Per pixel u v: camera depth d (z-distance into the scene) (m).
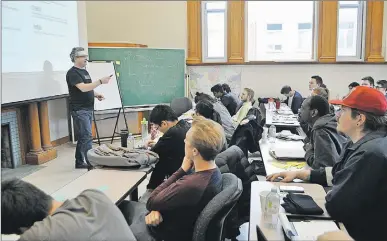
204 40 7.30
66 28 4.61
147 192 2.51
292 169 2.36
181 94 6.80
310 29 7.03
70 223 1.15
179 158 2.49
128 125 6.35
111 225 1.21
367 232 1.56
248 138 3.12
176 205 1.66
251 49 7.23
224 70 7.18
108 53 6.03
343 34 6.83
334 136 2.22
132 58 6.23
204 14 7.25
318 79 5.55
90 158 2.42
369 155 1.52
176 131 2.50
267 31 7.15
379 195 1.53
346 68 6.77
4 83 3.49
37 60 4.02
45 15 4.13
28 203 1.18
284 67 7.01
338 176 1.62
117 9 7.34
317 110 2.45
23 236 1.10
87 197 1.28
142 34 7.37
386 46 6.52
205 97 4.20
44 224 1.14
